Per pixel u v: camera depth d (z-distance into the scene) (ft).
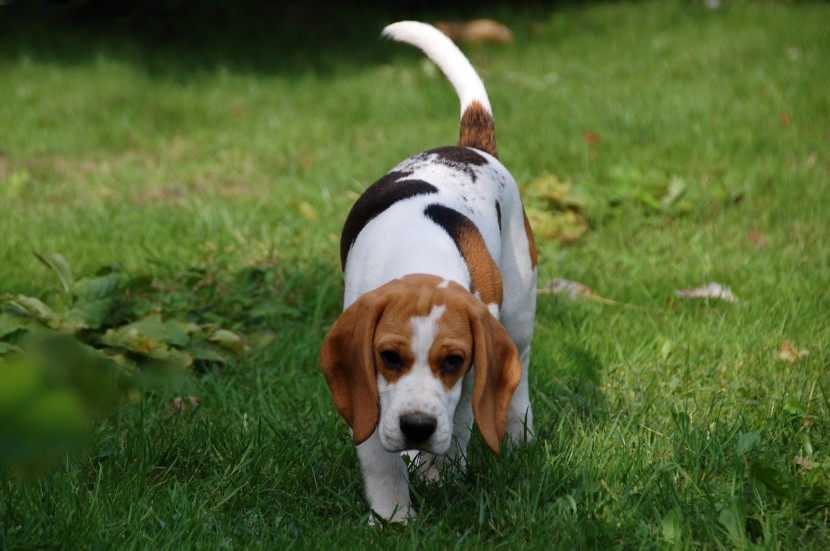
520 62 51.29
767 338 21.07
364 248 15.38
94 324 20.53
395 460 14.46
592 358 20.48
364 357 12.76
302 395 18.98
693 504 14.53
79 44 57.77
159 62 53.93
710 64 46.42
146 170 36.14
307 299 24.14
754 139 34.88
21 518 13.41
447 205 15.93
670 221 29.58
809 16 54.24
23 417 3.89
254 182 34.65
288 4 65.77
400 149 36.19
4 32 59.57
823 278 24.44
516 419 17.11
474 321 12.94
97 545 12.75
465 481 15.70
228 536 13.61
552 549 13.19
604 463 15.62
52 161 37.19
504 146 35.42
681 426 16.78
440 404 12.57
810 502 14.48
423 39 20.38
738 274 24.91
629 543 13.62
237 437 16.93
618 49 51.93
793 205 29.60
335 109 44.14
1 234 27.94
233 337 21.07
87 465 15.55
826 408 17.69
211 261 26.63
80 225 29.12
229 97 47.32
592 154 34.04
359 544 13.26
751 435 15.79
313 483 15.66
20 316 19.89
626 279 25.09
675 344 20.92
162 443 16.29
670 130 36.60
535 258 18.31
